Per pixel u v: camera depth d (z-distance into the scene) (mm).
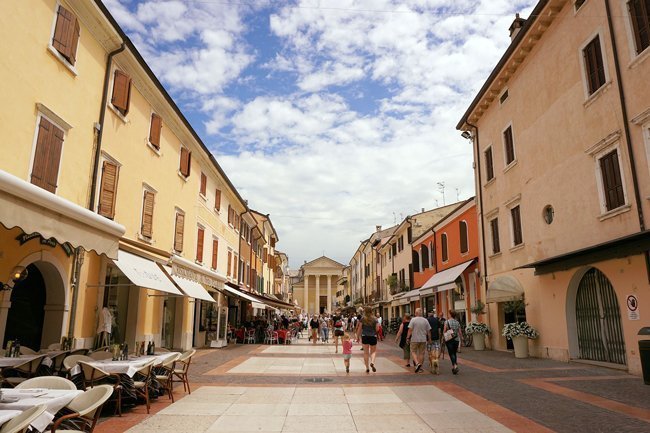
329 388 10102
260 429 6621
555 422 6812
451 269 26188
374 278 55375
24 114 9594
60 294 11180
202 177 23016
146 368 7930
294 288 105938
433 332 12773
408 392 9555
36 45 9953
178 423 6930
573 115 14258
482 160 22016
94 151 12430
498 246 20281
